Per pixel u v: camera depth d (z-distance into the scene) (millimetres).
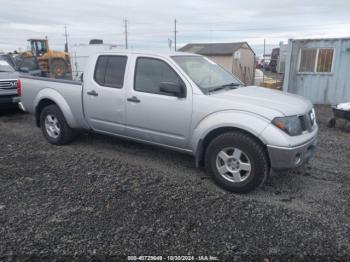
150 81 4285
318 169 4539
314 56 11148
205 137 3883
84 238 2826
